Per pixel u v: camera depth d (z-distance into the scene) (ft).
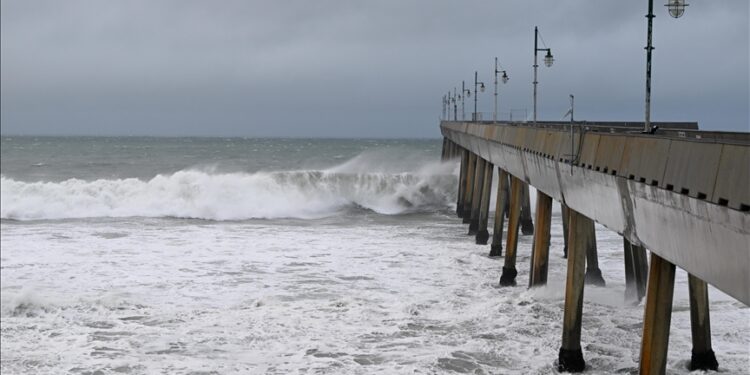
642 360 61.11
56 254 157.79
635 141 62.18
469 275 141.49
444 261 155.43
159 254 159.74
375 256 160.76
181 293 124.67
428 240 187.73
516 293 124.16
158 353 93.25
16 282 131.34
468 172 224.94
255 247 170.81
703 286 82.58
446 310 113.09
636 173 60.39
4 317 108.88
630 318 108.17
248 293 124.77
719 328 98.99
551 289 120.26
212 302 118.73
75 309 112.88
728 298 114.11
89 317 109.19
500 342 96.99
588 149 76.48
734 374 82.28
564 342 86.43
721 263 46.29
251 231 200.23
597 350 93.35
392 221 233.76
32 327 103.91
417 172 300.61
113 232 192.44
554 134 93.40
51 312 111.34
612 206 68.54
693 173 49.90
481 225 180.75
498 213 161.38
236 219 234.58
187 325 105.09
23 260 150.71
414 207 278.05
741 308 108.58
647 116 70.59
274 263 151.12
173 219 228.63
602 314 110.63
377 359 90.68
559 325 103.91
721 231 45.65
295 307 114.83
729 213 44.11
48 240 176.45
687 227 50.90
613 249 167.63
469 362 89.61
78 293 123.65
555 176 91.71
